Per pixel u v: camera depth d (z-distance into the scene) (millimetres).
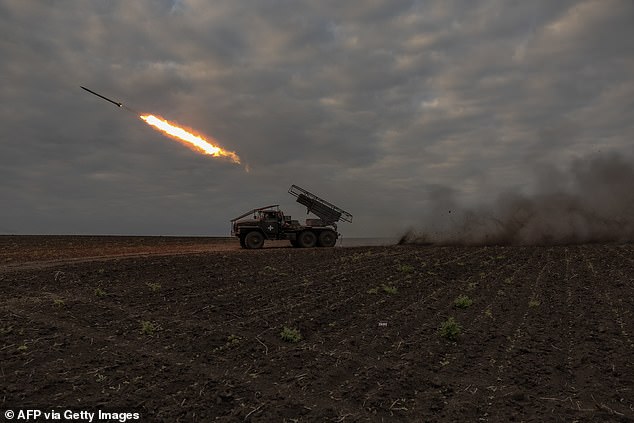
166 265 18953
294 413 6090
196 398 6426
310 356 8297
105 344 8492
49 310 10688
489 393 6715
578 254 24453
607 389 6727
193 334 9312
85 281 14711
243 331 9750
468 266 20234
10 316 9969
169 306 11719
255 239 30562
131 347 8406
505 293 13977
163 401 6281
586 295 13312
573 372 7418
